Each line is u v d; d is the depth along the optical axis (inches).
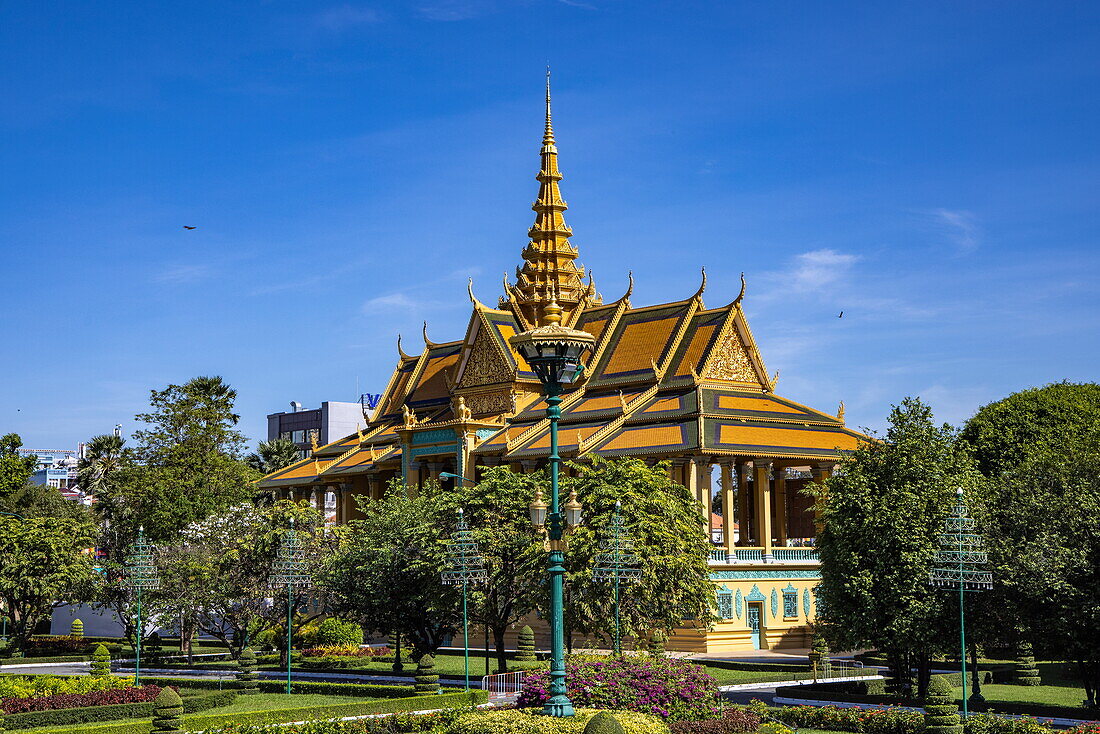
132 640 3823.8
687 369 3833.7
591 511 2541.8
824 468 3654.0
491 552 2704.2
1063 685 2598.4
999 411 3954.2
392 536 2906.0
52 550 3774.6
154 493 4451.3
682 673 1750.7
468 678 2573.8
